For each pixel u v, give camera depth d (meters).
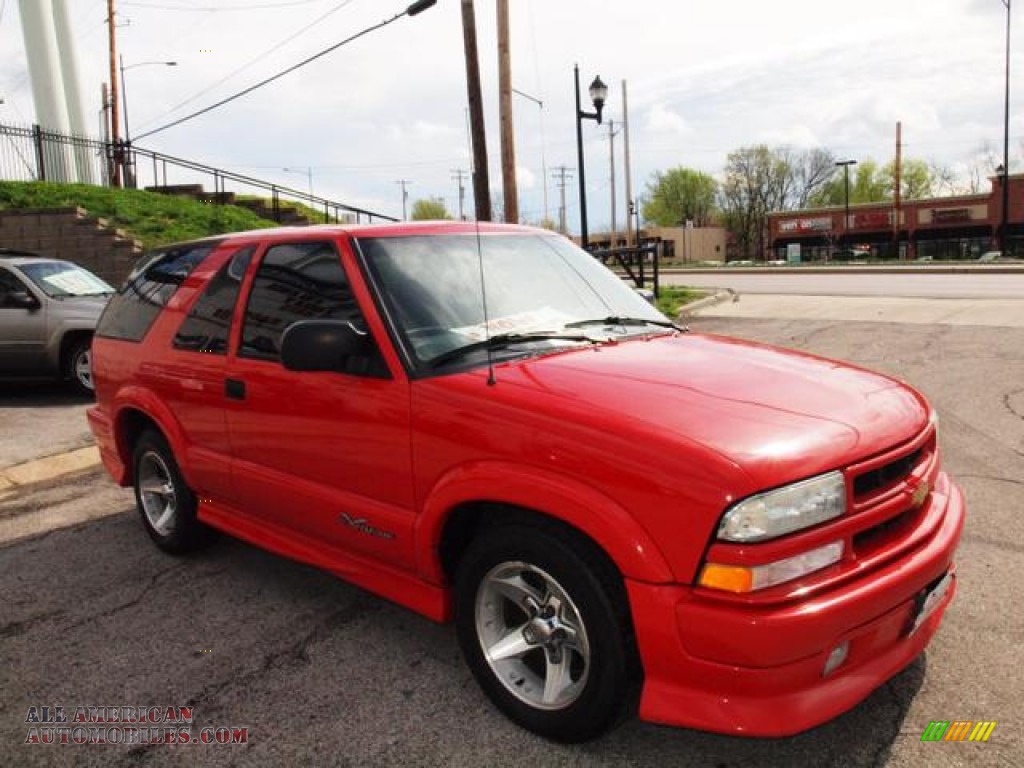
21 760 2.85
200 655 3.52
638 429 2.49
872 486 2.58
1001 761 2.60
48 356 9.66
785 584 2.34
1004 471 5.40
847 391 2.91
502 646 2.93
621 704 2.60
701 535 2.32
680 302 15.89
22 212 16.06
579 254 4.18
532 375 2.92
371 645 3.55
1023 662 3.14
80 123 30.66
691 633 2.34
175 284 4.45
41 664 3.50
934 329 11.44
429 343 3.13
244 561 4.59
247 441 3.79
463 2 15.84
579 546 2.57
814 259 69.94
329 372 3.29
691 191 97.75
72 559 4.72
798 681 2.33
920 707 2.89
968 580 3.83
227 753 2.84
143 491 4.79
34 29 27.73
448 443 2.87
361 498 3.26
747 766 2.65
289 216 23.19
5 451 7.26
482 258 3.65
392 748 2.81
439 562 3.04
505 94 15.97
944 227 62.38
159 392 4.35
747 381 2.90
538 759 2.72
